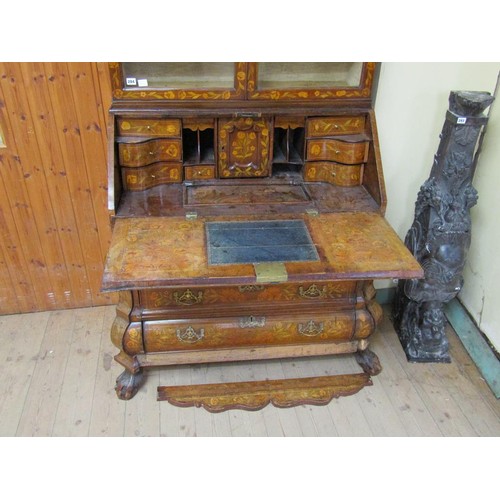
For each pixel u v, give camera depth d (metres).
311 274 1.70
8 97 2.08
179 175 2.15
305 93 2.02
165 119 2.00
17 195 2.31
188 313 2.02
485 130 2.31
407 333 2.48
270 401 2.20
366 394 2.26
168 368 2.35
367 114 2.09
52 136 2.20
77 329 2.56
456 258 2.17
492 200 2.31
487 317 2.42
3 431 2.02
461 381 2.35
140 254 1.75
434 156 2.21
